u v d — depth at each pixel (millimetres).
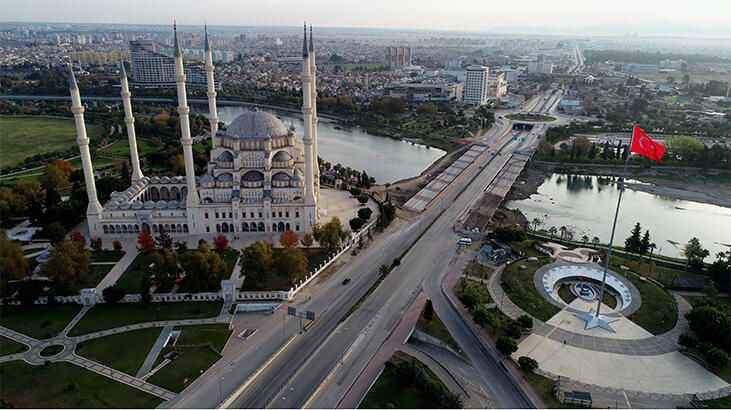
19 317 153875
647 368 134625
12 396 119938
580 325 153000
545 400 122062
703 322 143000
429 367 134750
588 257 198000
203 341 143375
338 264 194375
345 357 137875
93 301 162250
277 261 171375
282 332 149125
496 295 169125
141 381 126188
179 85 198375
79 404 117812
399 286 177500
